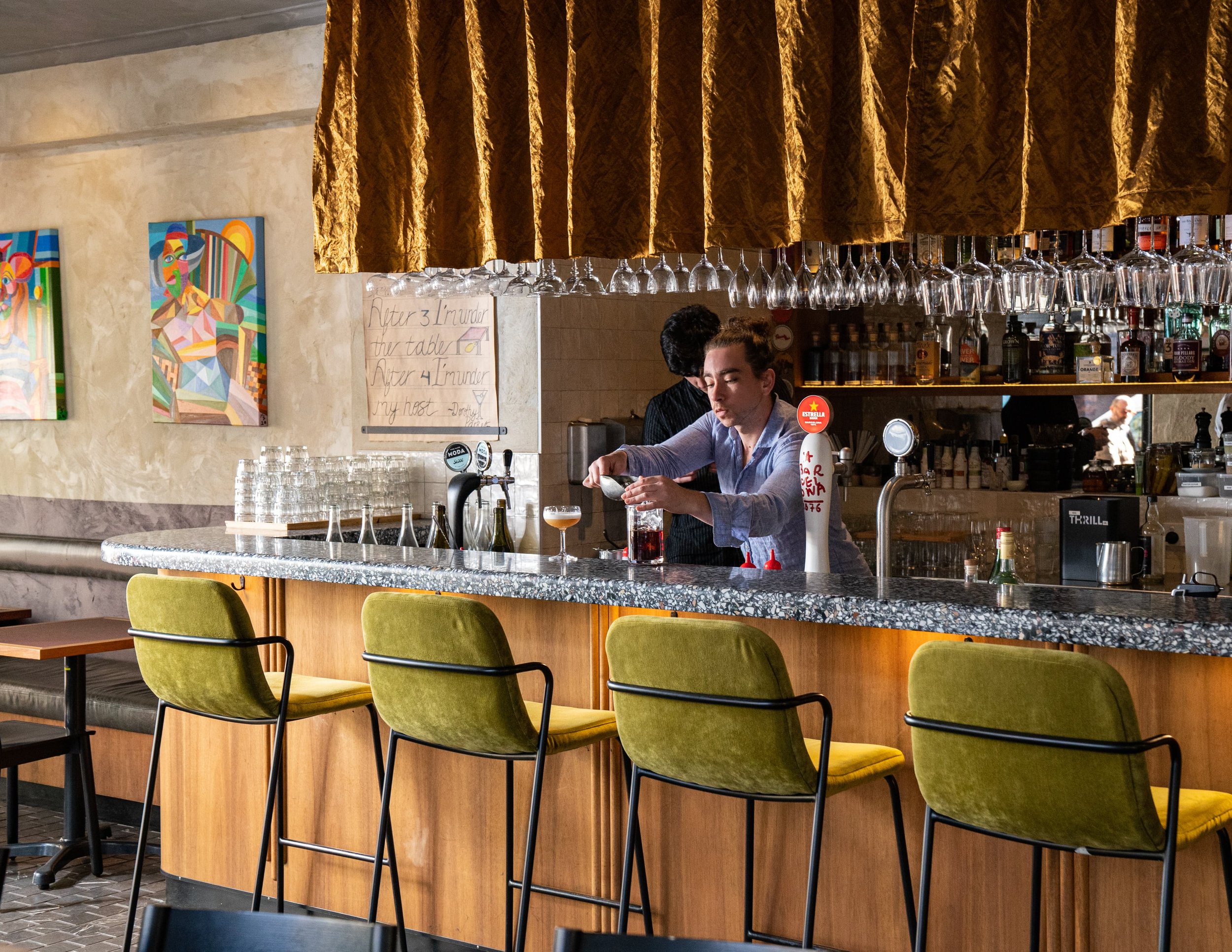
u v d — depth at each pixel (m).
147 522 6.83
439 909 4.09
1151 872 2.98
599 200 3.88
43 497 7.20
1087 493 6.37
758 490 4.24
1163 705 2.95
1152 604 2.93
